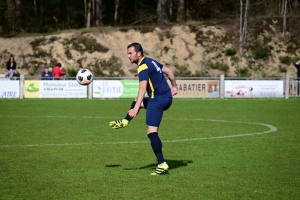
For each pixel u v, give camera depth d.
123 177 15.05
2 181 14.48
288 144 22.03
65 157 18.69
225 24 83.00
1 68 73.50
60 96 55.22
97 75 72.50
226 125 30.12
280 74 76.50
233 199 12.48
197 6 95.06
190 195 12.84
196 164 17.23
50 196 12.77
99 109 42.09
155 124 15.45
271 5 92.31
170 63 75.75
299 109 41.75
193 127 29.06
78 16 97.19
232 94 55.06
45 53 75.00
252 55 78.19
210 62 76.50
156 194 12.94
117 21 98.31
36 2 95.12
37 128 28.50
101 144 22.19
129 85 54.69
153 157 18.73
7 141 23.12
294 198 12.61
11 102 49.66
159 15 84.06
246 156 18.86
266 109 41.78
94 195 12.84
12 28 84.38
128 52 15.32
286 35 82.12
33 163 17.41
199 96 54.88
